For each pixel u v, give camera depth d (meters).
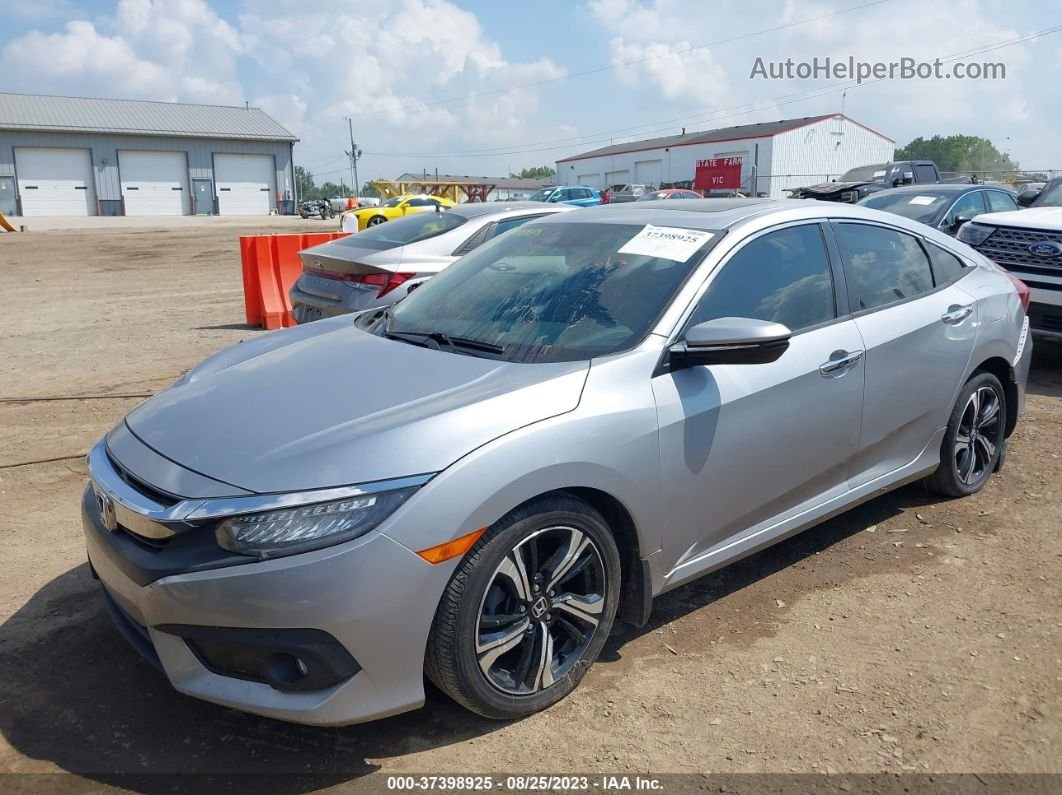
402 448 2.62
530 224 4.30
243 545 2.49
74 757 2.75
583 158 77.12
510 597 2.83
